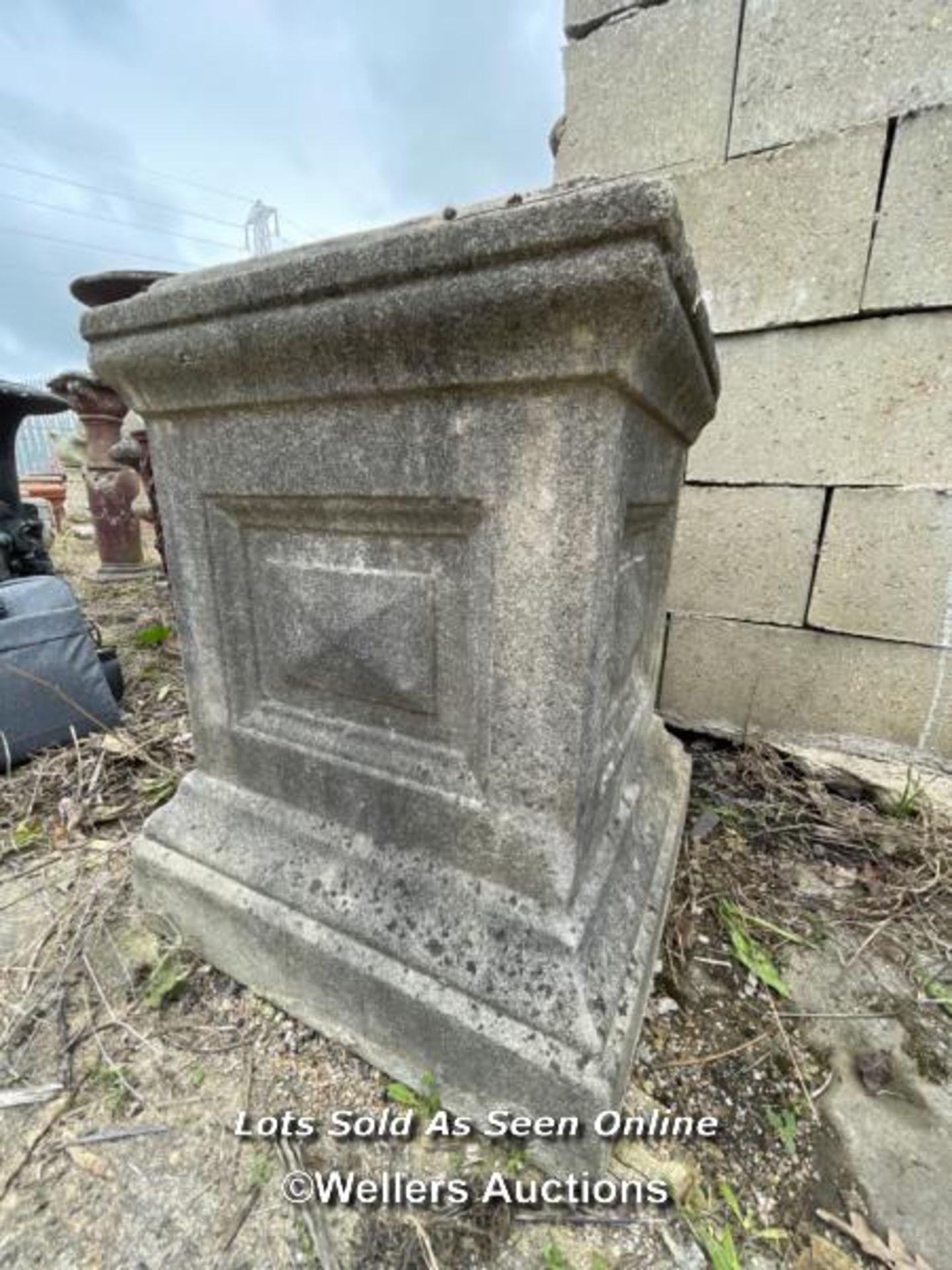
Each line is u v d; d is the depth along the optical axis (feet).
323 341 2.36
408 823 3.05
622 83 5.30
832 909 4.35
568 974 2.59
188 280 2.99
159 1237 2.42
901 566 5.13
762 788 5.72
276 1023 3.30
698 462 5.74
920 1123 2.92
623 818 3.55
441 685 2.84
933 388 4.71
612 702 3.22
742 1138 2.82
